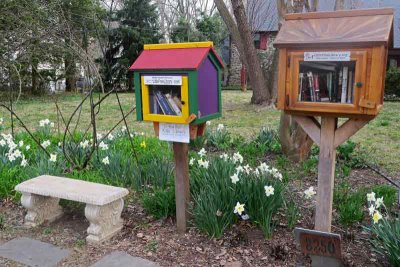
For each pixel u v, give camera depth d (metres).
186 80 2.85
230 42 23.19
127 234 3.40
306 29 2.57
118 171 4.54
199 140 6.31
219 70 3.21
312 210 3.80
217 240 3.19
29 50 5.45
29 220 3.61
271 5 21.50
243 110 12.12
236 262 2.88
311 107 2.60
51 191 3.36
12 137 5.79
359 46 2.36
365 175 5.09
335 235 2.55
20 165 4.64
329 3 19.16
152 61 3.02
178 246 3.14
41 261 3.00
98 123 9.82
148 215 3.72
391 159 5.95
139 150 5.73
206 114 3.09
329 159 2.71
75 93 16.53
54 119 10.38
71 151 5.09
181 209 3.30
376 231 2.82
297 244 3.11
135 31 18.42
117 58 18.83
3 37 5.44
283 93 2.66
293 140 5.57
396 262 2.55
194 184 3.72
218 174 3.59
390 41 2.68
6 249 3.19
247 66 12.96
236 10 11.84
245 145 6.39
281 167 5.30
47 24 5.31
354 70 2.45
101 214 3.23
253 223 3.40
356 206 3.55
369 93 2.39
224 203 3.30
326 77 2.55
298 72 2.59
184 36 18.20
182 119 2.95
